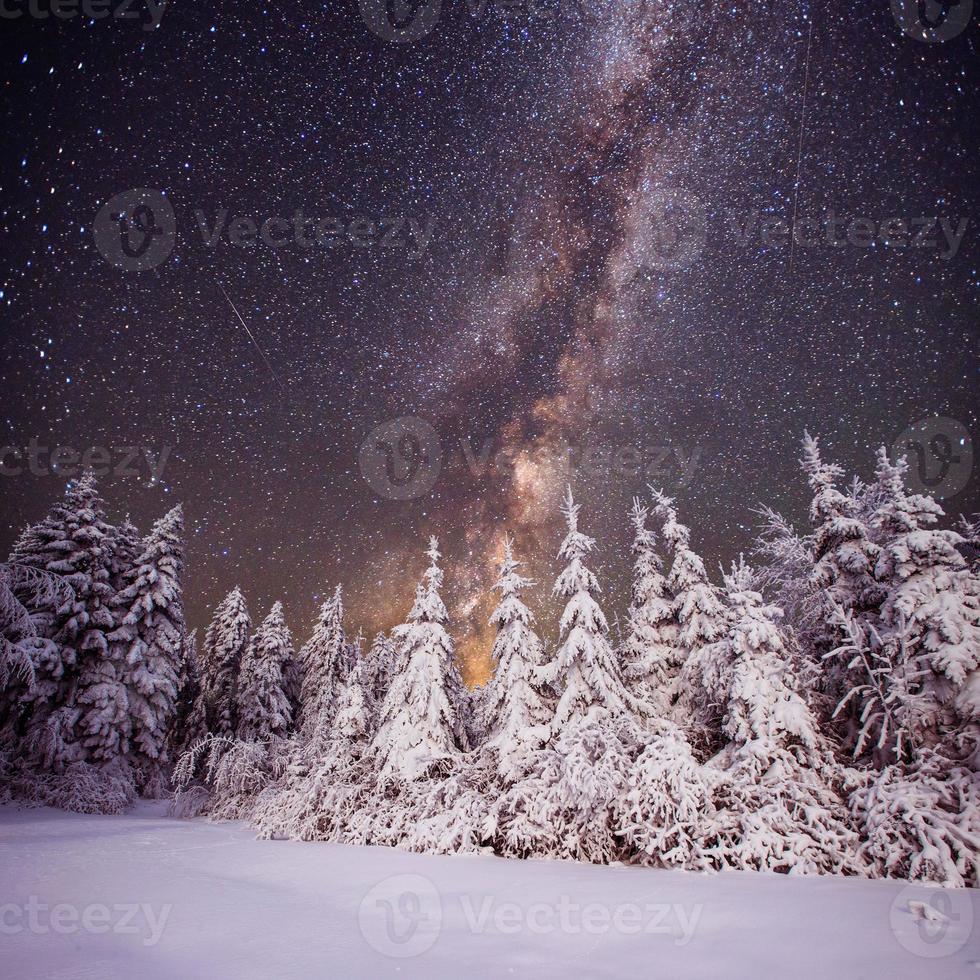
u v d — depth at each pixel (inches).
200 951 244.2
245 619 1493.6
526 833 512.7
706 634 716.0
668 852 433.7
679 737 515.2
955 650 446.9
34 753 975.0
